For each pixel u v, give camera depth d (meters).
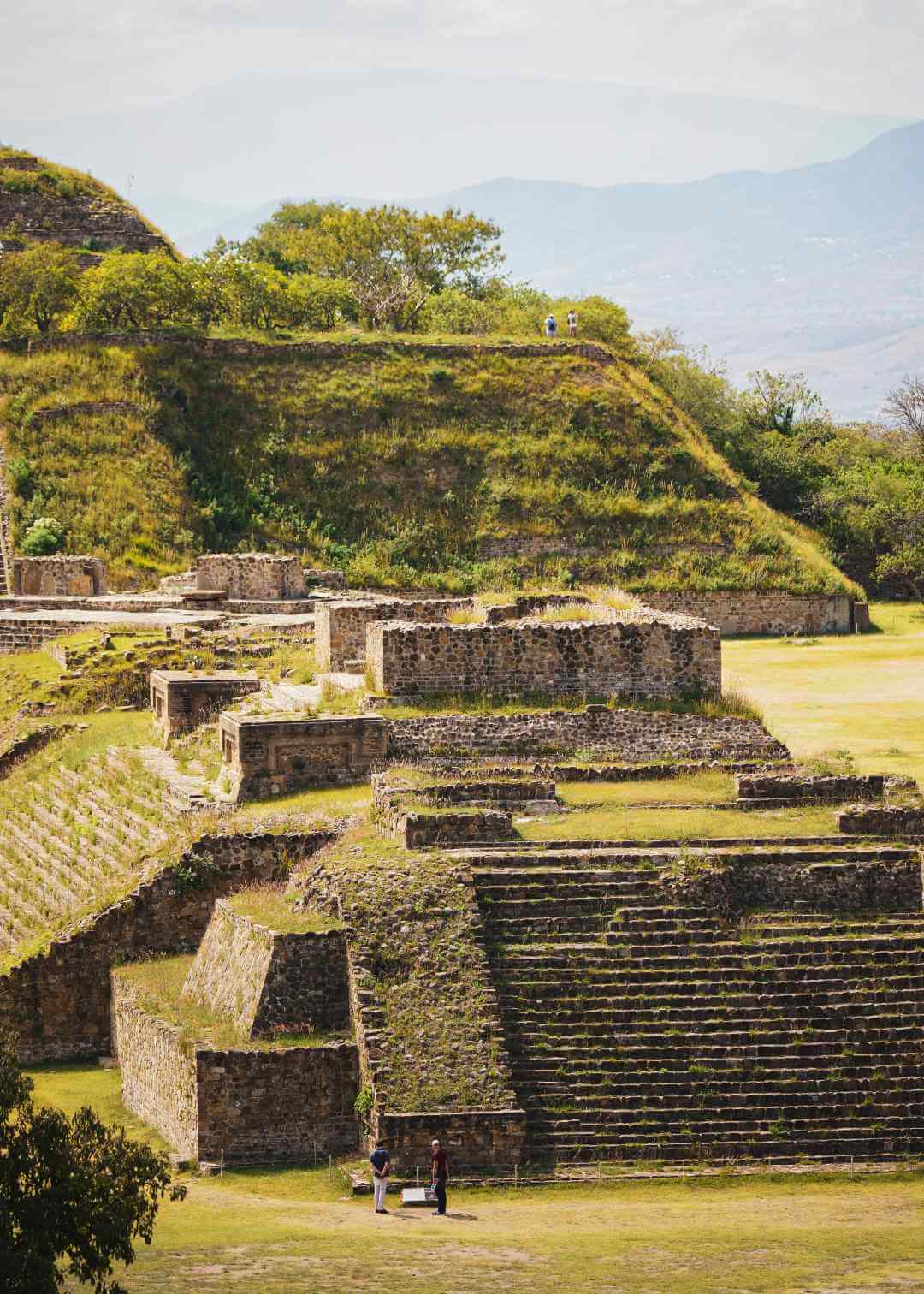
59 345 128.50
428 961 43.59
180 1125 42.69
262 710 59.84
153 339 130.38
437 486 124.44
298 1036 43.00
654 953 44.69
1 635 86.44
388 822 50.16
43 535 106.75
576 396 132.88
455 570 118.44
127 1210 29.81
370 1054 41.69
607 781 55.16
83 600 92.12
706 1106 41.81
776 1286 28.45
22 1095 31.52
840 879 46.88
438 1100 40.88
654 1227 34.81
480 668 58.22
